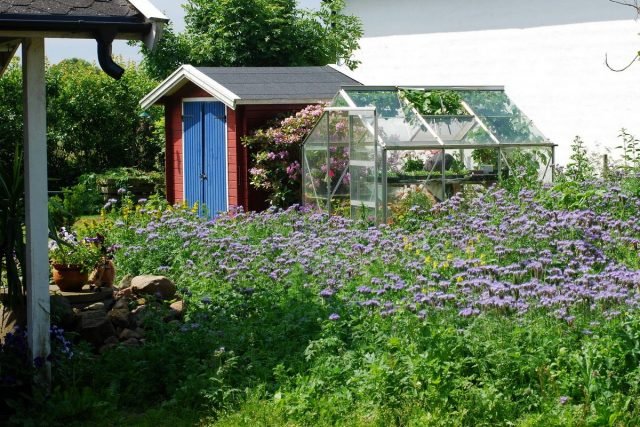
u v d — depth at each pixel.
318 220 11.59
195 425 6.20
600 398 5.92
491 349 6.31
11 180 6.78
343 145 12.95
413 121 12.71
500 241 9.11
